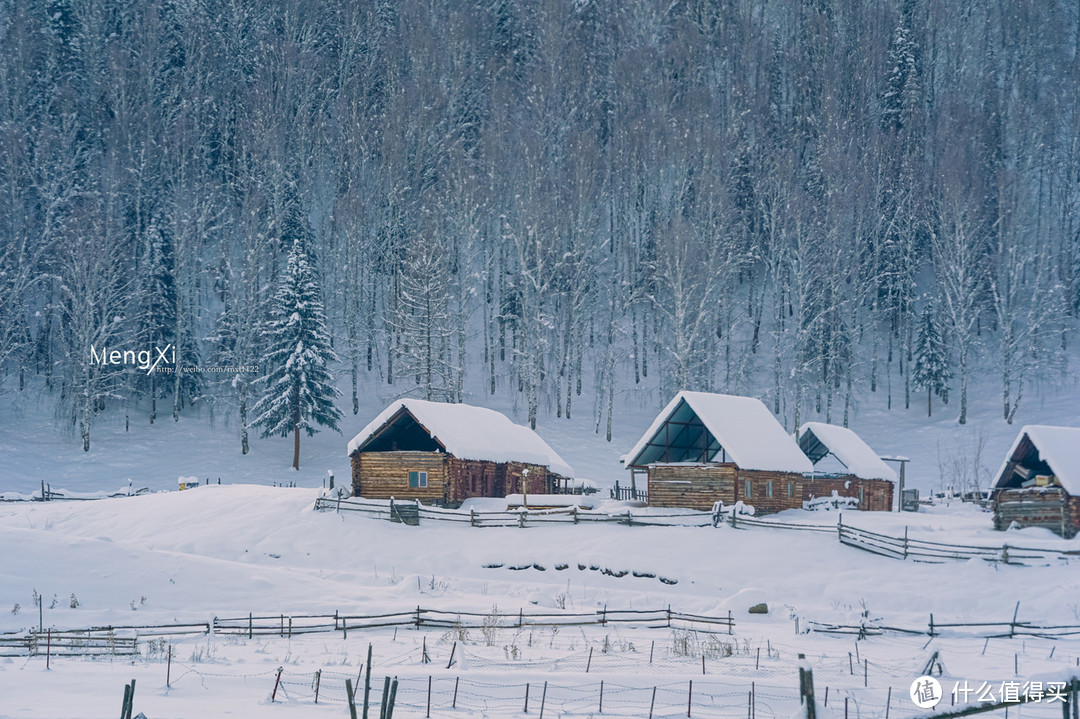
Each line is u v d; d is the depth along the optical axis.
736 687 19.83
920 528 43.22
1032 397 81.56
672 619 30.58
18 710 16.44
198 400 81.06
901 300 91.62
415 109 103.94
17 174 90.31
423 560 39.62
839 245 91.06
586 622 29.41
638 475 69.44
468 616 29.94
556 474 58.97
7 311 80.50
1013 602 32.25
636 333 88.62
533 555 39.25
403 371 79.62
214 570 34.97
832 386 86.50
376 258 93.25
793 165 100.12
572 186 94.88
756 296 98.62
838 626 28.59
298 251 73.94
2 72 98.12
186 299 82.62
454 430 49.12
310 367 70.88
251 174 97.69
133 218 94.62
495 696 18.86
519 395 84.81
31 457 69.19
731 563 37.53
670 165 102.19
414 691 19.28
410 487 48.06
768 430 51.34
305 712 17.05
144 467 69.31
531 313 85.00
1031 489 42.00
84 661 23.42
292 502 46.69
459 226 92.00
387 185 96.00
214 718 16.19
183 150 96.25
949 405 83.56
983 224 97.69
